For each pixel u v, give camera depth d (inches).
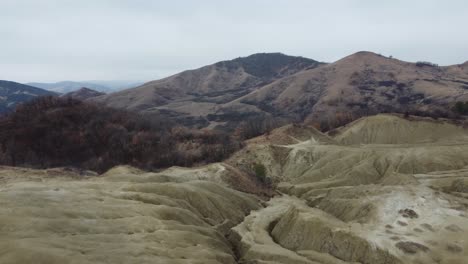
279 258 2726.4
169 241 2443.4
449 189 3764.8
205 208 3511.3
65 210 2485.2
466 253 2426.2
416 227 2768.2
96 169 6038.4
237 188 4628.4
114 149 6633.9
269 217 3779.5
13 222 2119.8
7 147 6373.0
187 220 3034.0
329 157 5477.4
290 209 3405.5
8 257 1731.1
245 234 3282.5
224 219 3538.4
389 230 2758.4
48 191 2947.8
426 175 4389.8
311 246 2866.6
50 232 2134.6
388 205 3095.5
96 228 2369.6
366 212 3100.4
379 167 5034.5
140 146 6594.5
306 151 5693.9
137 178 4082.2
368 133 6776.6
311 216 3063.5
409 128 6619.1
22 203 2461.9
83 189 3238.2
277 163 5654.5
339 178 4906.5
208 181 4165.8
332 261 2608.3
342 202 3452.3
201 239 2687.0
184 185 3718.0
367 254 2561.5
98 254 1985.7
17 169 4320.9
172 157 6186.0
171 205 3213.6
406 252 2491.4
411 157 5044.3
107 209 2728.8
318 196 4320.9
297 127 6875.0
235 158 5841.5
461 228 2706.7
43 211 2367.1
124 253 2075.5
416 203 3100.4
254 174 5457.7
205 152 6274.6
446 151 5098.4
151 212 2883.9
